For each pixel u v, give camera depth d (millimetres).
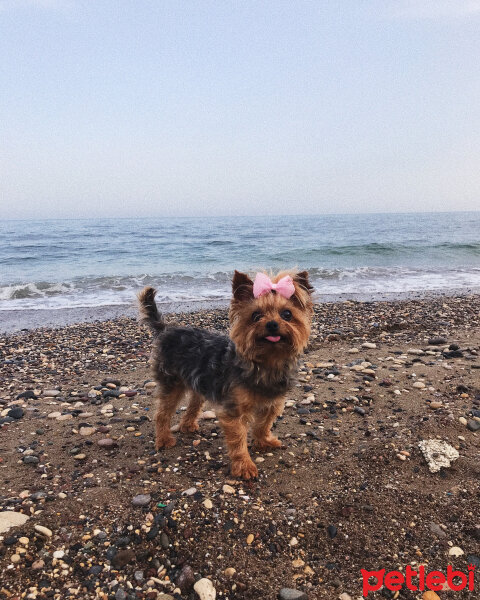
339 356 1479
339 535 720
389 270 3895
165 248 5719
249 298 867
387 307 2320
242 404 849
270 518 747
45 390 1285
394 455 895
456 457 878
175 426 1082
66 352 1685
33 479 847
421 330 1831
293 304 873
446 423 991
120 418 1104
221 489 815
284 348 827
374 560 683
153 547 694
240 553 687
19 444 976
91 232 9453
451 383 1192
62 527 718
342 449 938
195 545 697
